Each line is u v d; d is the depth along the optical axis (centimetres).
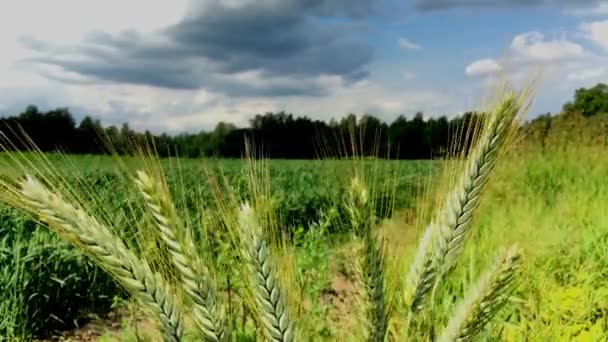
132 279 191
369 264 211
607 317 405
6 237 756
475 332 215
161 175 202
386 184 249
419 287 224
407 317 227
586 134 1491
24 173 194
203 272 196
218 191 241
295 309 228
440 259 223
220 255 260
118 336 560
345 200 219
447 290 393
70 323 709
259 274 204
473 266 427
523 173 1204
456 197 223
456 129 232
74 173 211
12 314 644
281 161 3641
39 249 716
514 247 214
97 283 760
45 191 189
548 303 411
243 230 208
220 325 195
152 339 260
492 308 215
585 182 1109
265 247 206
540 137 1527
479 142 223
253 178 236
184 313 211
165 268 217
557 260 529
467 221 222
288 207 1220
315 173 2280
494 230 647
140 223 220
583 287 456
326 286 482
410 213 253
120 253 191
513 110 221
